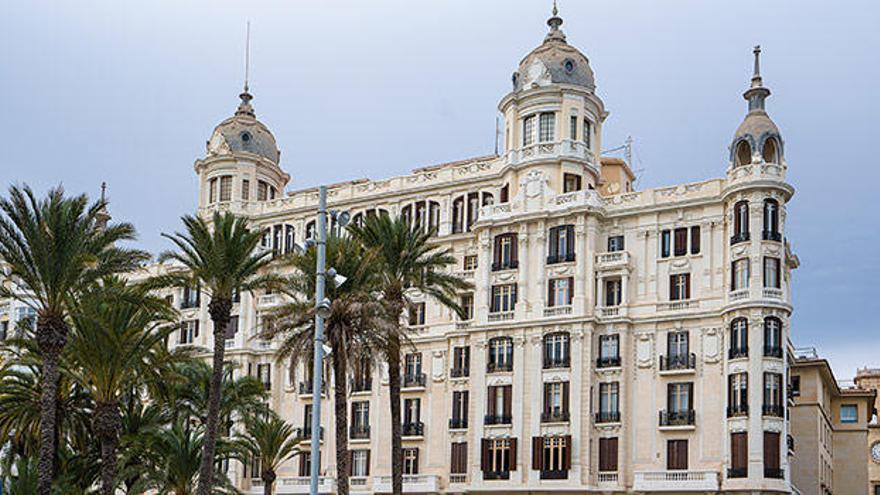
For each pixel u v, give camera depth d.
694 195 80.50
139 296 56.34
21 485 60.00
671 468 76.31
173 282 58.94
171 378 63.22
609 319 80.00
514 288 83.88
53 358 52.19
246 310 96.00
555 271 82.31
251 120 103.75
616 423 78.00
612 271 80.94
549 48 87.88
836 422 102.62
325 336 58.19
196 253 62.38
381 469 86.56
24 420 62.09
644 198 82.06
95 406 60.38
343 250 59.31
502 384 82.00
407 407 87.50
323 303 39.91
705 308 78.00
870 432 111.88
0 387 60.84
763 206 76.62
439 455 84.94
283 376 93.94
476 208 89.50
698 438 75.94
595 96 87.31
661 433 77.06
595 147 87.88
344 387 58.78
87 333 55.56
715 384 76.31
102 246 54.53
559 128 85.38
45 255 51.22
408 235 64.44
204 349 70.62
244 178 100.56
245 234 60.66
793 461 88.00
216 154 100.94
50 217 51.53
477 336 84.00
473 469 81.50
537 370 80.69
